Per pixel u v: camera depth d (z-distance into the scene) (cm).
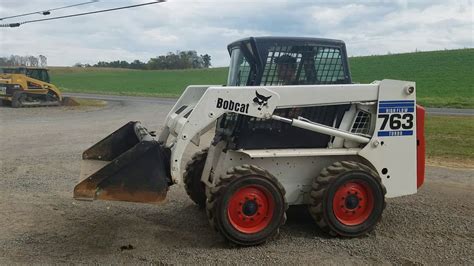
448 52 6216
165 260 505
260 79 572
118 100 3728
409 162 604
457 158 1140
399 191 604
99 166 632
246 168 540
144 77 7706
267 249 537
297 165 586
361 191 572
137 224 625
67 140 1437
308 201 589
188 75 7888
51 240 564
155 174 526
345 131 591
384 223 636
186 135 541
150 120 2114
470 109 2741
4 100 2933
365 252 532
